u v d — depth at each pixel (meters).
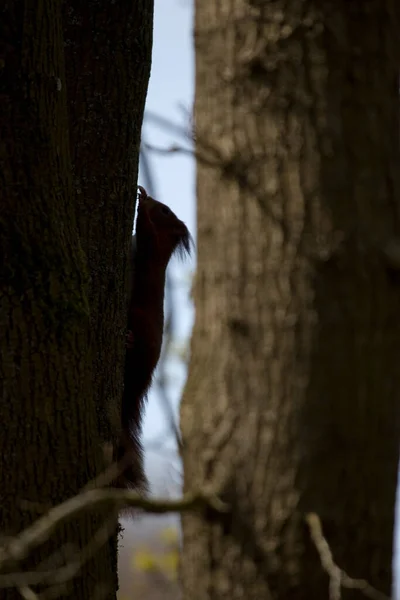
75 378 7.07
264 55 7.22
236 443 7.05
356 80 7.06
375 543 6.84
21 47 6.93
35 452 6.86
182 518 7.33
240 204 7.22
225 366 7.18
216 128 7.41
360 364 6.86
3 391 6.82
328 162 7.01
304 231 6.99
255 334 7.07
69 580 6.98
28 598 5.73
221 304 7.25
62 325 6.97
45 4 7.09
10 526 6.74
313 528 6.64
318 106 7.06
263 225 7.12
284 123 7.12
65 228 7.15
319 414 6.88
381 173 7.02
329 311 6.90
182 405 7.43
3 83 6.88
